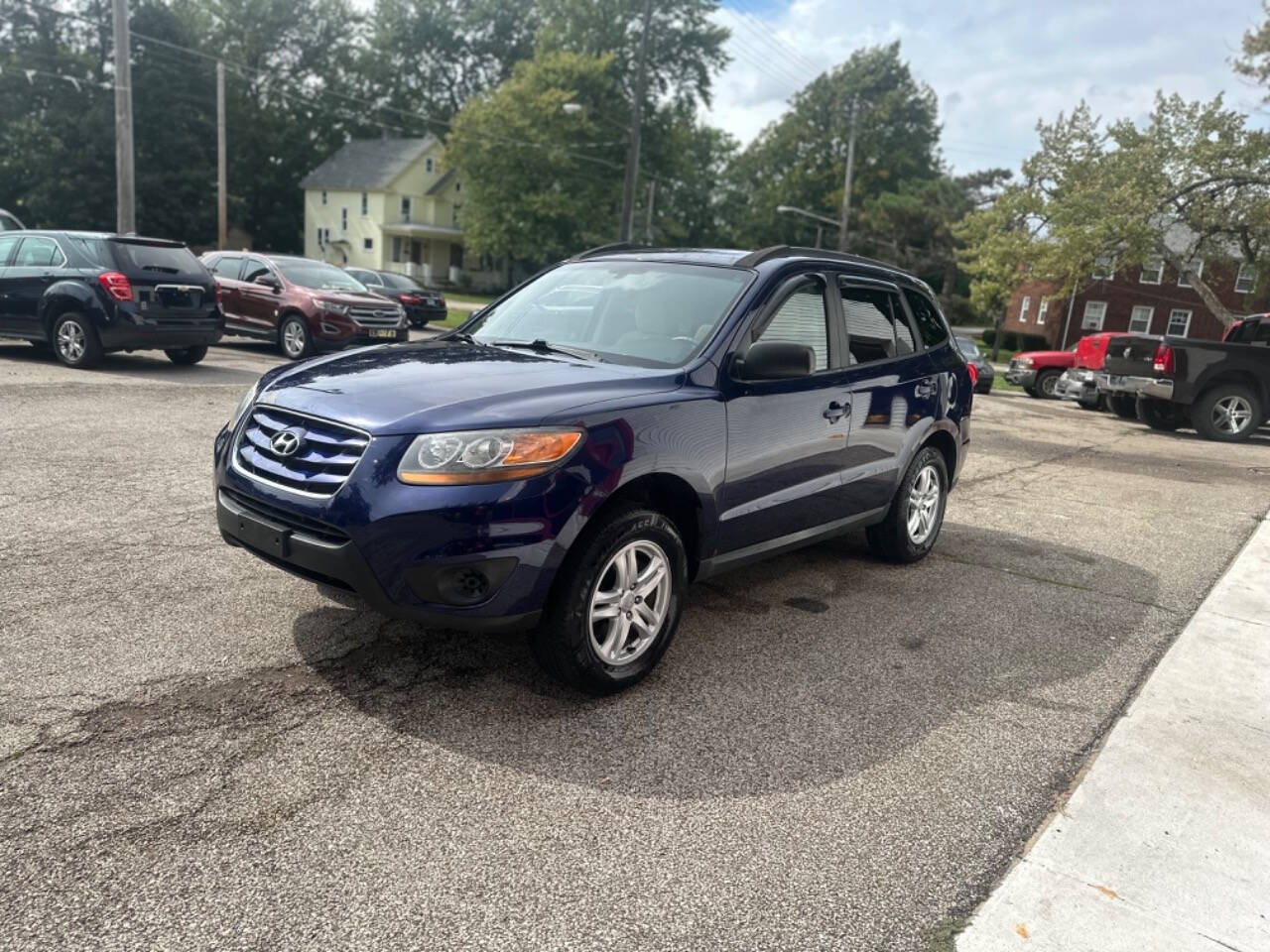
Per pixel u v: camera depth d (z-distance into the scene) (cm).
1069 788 307
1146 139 2598
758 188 7125
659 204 5894
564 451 314
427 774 287
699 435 365
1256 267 2719
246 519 334
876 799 293
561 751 308
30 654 346
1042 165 2794
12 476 594
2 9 4716
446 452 303
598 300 446
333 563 307
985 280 3209
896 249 5431
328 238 6106
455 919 223
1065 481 923
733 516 392
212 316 1142
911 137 6662
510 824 264
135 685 328
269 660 356
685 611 455
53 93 4819
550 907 230
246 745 295
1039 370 2173
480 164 4894
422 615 307
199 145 5275
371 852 246
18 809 251
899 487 530
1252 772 322
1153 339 1530
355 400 328
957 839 273
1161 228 2633
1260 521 768
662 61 5297
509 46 6525
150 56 5072
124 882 227
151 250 1088
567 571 324
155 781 270
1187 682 402
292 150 6175
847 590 507
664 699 353
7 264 1110
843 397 456
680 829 269
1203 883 257
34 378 983
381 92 6544
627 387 354
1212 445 1309
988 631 458
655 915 230
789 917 233
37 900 217
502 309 484
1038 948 226
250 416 353
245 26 5906
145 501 560
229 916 218
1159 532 708
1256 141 2456
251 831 251
